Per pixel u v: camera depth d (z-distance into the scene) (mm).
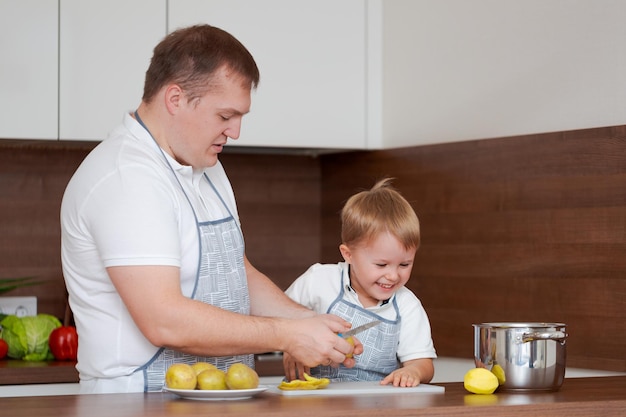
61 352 3135
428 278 3293
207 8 3289
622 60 2674
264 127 3369
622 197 2654
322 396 1830
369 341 2334
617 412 1779
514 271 2975
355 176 3660
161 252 1830
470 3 3152
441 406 1657
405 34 3420
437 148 3248
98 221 1854
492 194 3047
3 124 3074
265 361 3088
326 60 3445
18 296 3482
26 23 3090
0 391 2824
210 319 1812
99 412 1559
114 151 1934
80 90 3154
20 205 3498
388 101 3508
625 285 2648
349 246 2314
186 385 1770
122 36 3193
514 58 3000
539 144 2891
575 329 2783
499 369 1946
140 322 1827
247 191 3824
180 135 1992
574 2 2809
